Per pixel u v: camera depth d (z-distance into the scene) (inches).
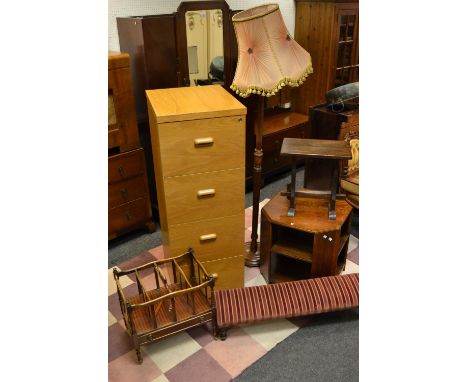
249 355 68.3
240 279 81.5
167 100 69.9
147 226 103.5
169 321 66.4
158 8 99.1
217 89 77.0
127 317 66.1
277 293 71.6
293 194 76.5
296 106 138.3
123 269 90.3
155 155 76.1
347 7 116.0
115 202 93.8
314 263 76.3
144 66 89.0
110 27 93.9
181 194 69.3
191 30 91.3
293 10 126.3
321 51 122.3
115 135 88.8
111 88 84.7
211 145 66.6
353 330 73.1
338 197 76.5
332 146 74.7
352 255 93.1
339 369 65.5
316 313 71.1
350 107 100.6
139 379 64.2
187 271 76.0
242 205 73.8
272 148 122.1
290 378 64.1
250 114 111.7
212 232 74.7
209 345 70.3
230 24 95.7
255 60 70.6
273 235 81.6
